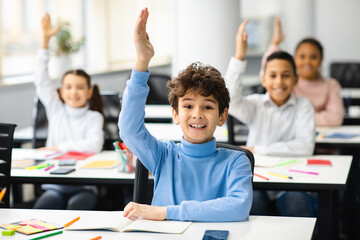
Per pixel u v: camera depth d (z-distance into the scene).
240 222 1.61
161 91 4.63
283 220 1.64
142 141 1.74
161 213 1.61
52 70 5.78
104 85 6.82
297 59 4.05
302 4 7.83
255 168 2.50
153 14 8.87
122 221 1.60
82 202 2.71
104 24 7.18
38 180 2.37
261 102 2.99
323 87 4.00
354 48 8.04
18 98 4.91
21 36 5.38
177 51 4.28
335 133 3.39
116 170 2.49
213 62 4.18
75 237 1.48
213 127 1.71
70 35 5.73
